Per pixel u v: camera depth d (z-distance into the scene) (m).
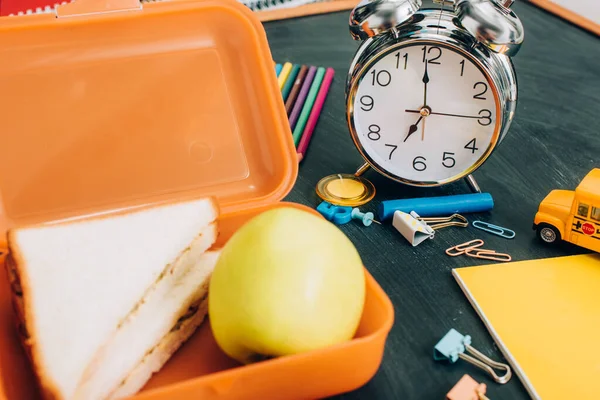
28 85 0.62
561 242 0.70
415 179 0.76
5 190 0.63
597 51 1.18
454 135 0.72
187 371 0.57
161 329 0.56
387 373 0.55
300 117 0.93
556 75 1.10
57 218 0.64
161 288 0.57
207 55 0.66
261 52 0.65
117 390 0.52
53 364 0.48
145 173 0.67
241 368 0.45
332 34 1.23
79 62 0.63
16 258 0.53
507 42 0.63
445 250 0.70
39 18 0.60
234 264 0.50
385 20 0.65
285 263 0.48
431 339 0.59
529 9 1.33
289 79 1.03
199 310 0.61
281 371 0.45
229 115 0.68
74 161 0.64
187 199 0.62
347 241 0.53
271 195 0.67
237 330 0.49
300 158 0.84
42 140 0.63
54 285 0.53
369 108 0.73
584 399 0.51
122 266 0.56
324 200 0.76
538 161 0.86
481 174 0.83
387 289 0.64
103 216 0.60
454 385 0.54
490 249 0.70
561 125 0.95
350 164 0.84
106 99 0.64
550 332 0.57
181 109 0.67
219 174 0.69
